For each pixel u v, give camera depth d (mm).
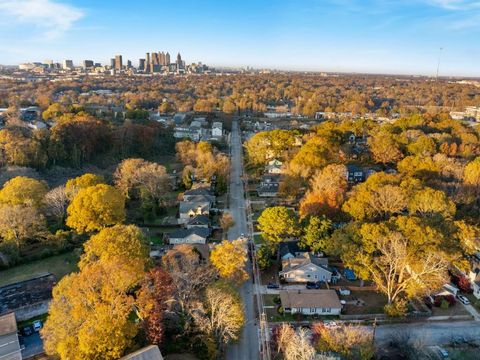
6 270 54312
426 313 45375
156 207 75000
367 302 47875
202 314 39062
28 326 41219
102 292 35844
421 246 47250
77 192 67625
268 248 55625
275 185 87688
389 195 59281
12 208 58500
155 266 48438
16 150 84438
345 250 49469
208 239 64500
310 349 33375
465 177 76125
